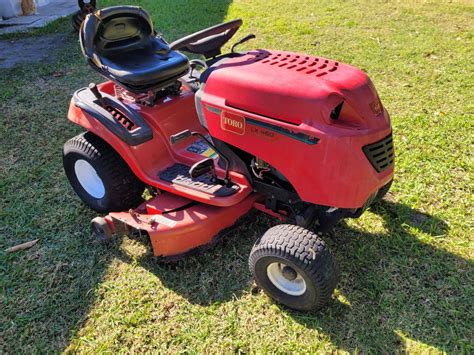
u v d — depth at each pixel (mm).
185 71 2932
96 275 2709
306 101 2074
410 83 4754
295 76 2193
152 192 3086
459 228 2855
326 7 7758
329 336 2248
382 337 2227
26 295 2598
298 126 2096
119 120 2836
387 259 2670
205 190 2578
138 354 2238
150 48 3062
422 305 2373
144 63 2869
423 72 5000
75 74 5531
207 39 2684
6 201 3363
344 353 2168
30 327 2406
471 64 5145
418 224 2910
